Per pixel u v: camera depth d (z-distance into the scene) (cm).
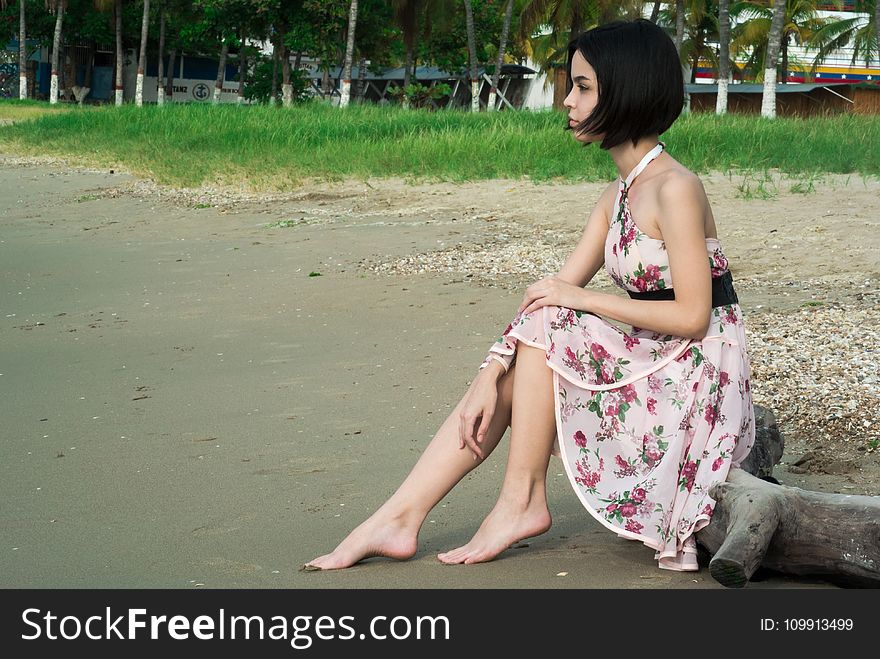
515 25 4306
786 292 668
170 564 270
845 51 4547
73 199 1487
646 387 254
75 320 716
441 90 3881
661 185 254
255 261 919
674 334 252
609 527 246
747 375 262
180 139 2094
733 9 4341
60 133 2470
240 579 256
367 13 3606
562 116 2089
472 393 261
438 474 264
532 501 265
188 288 814
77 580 261
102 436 427
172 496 338
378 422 424
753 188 1108
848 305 603
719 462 246
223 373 538
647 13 4319
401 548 262
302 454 382
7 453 405
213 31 3725
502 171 1392
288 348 590
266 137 1980
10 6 4797
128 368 563
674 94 256
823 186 1105
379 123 2038
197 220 1222
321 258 909
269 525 302
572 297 255
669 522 246
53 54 4322
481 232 992
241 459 380
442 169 1454
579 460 254
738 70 4784
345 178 1476
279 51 4084
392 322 641
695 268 249
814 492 237
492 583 246
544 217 1058
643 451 253
